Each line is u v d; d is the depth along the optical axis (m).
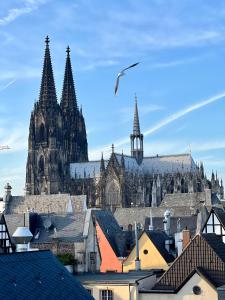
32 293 37.16
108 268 79.62
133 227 117.44
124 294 49.41
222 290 41.81
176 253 71.06
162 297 48.06
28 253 41.50
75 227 78.56
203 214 95.94
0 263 38.09
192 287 46.94
